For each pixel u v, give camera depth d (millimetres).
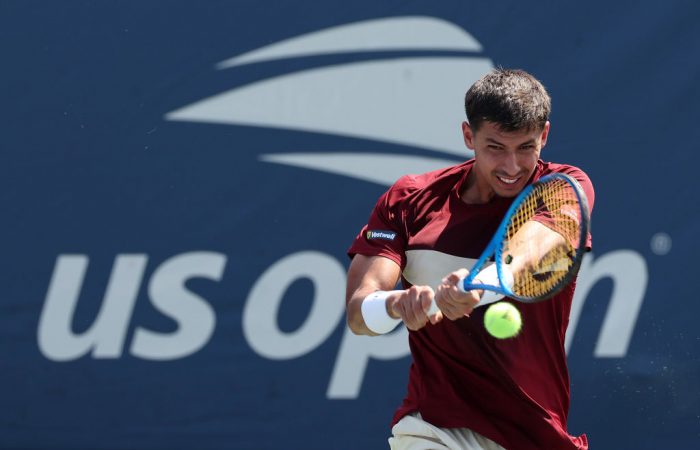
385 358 20828
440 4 21109
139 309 20734
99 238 20766
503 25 21078
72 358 20672
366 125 21094
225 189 20922
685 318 20719
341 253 20953
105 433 20625
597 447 20609
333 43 21109
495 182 10469
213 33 21016
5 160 20781
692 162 20859
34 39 20906
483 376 10922
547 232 10008
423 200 11258
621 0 21000
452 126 21141
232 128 20984
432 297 9453
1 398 20562
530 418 10898
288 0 21109
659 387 20594
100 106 20906
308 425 20719
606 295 20734
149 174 20859
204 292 20812
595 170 20906
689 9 20891
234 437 20703
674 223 20797
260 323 20844
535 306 10680
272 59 21047
